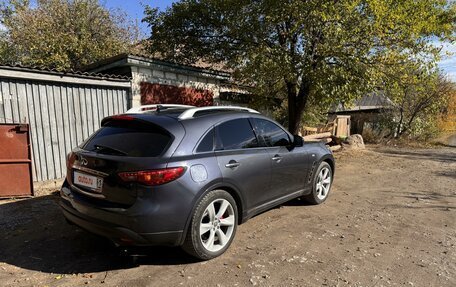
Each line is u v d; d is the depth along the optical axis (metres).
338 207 5.64
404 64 9.44
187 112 3.76
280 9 8.45
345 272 3.39
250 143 4.24
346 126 16.69
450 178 8.38
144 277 3.22
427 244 4.17
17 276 3.21
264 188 4.34
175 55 11.76
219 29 10.70
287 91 11.81
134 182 3.10
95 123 7.82
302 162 5.13
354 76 8.80
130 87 8.64
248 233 4.38
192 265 3.47
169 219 3.18
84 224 3.39
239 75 10.05
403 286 3.16
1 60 15.48
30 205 5.44
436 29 9.53
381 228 4.69
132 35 18.22
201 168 3.43
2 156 5.64
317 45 8.72
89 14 16.39
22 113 6.55
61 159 7.20
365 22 8.33
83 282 3.12
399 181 7.91
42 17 15.42
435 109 18.75
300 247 3.97
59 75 6.93
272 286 3.09
